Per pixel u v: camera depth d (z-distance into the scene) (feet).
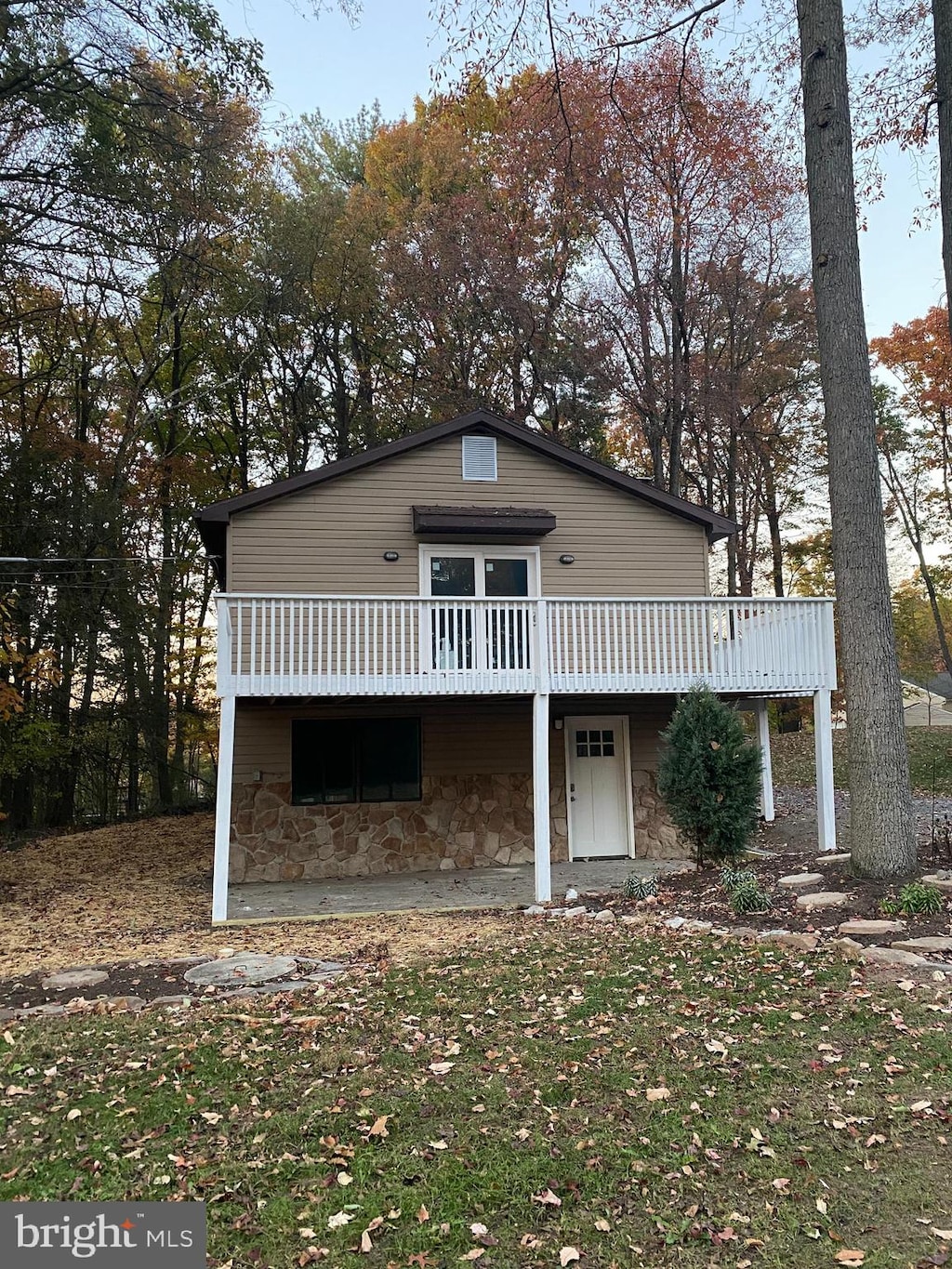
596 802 41.06
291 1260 9.25
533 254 71.15
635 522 41.52
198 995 18.76
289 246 68.90
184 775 71.82
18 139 43.60
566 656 33.81
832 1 27.25
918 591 86.74
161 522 66.85
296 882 36.42
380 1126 12.01
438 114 35.47
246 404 76.59
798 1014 15.65
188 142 49.55
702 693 30.81
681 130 52.65
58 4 39.11
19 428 59.16
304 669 31.63
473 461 40.06
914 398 76.13
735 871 26.66
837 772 62.28
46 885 37.14
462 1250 9.37
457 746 39.86
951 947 18.63
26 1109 12.84
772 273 69.26
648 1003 16.76
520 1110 12.50
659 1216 9.89
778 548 84.58
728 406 67.62
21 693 56.85
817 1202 10.01
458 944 23.30
